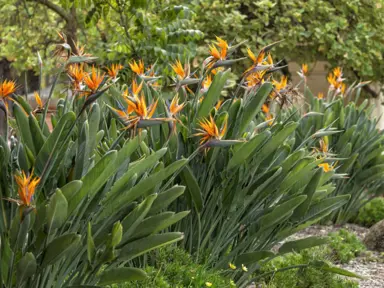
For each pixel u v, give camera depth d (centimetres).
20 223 424
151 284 554
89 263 469
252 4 1457
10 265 444
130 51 1114
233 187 611
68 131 445
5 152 443
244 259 628
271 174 616
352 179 1048
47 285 464
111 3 1105
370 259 861
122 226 469
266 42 1419
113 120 584
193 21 1320
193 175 590
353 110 1067
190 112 617
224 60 590
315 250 717
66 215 430
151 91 649
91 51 1323
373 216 1056
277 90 684
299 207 630
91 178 438
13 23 1480
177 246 628
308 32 1452
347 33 1534
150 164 468
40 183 448
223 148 610
